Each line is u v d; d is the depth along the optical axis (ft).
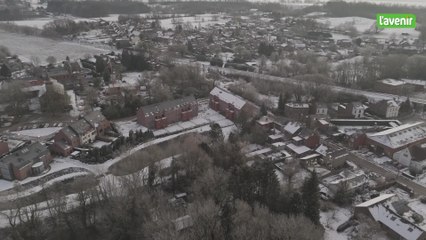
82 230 415.23
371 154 597.11
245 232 353.10
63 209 421.18
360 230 410.31
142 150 549.95
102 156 556.10
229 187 435.53
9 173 494.18
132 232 396.37
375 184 501.15
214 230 363.76
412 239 388.37
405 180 523.29
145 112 654.94
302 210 403.34
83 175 507.71
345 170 530.27
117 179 491.72
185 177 495.41
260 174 444.55
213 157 517.14
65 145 565.53
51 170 520.42
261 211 386.52
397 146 581.53
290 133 619.67
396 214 418.51
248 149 581.94
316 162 561.43
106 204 433.48
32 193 467.93
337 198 467.52
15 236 389.80
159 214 394.73
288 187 456.45
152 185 473.26
